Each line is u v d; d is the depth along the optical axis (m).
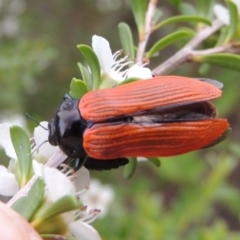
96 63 0.10
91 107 0.09
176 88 0.09
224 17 0.13
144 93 0.09
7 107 0.29
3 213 0.08
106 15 0.45
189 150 0.09
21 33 0.41
